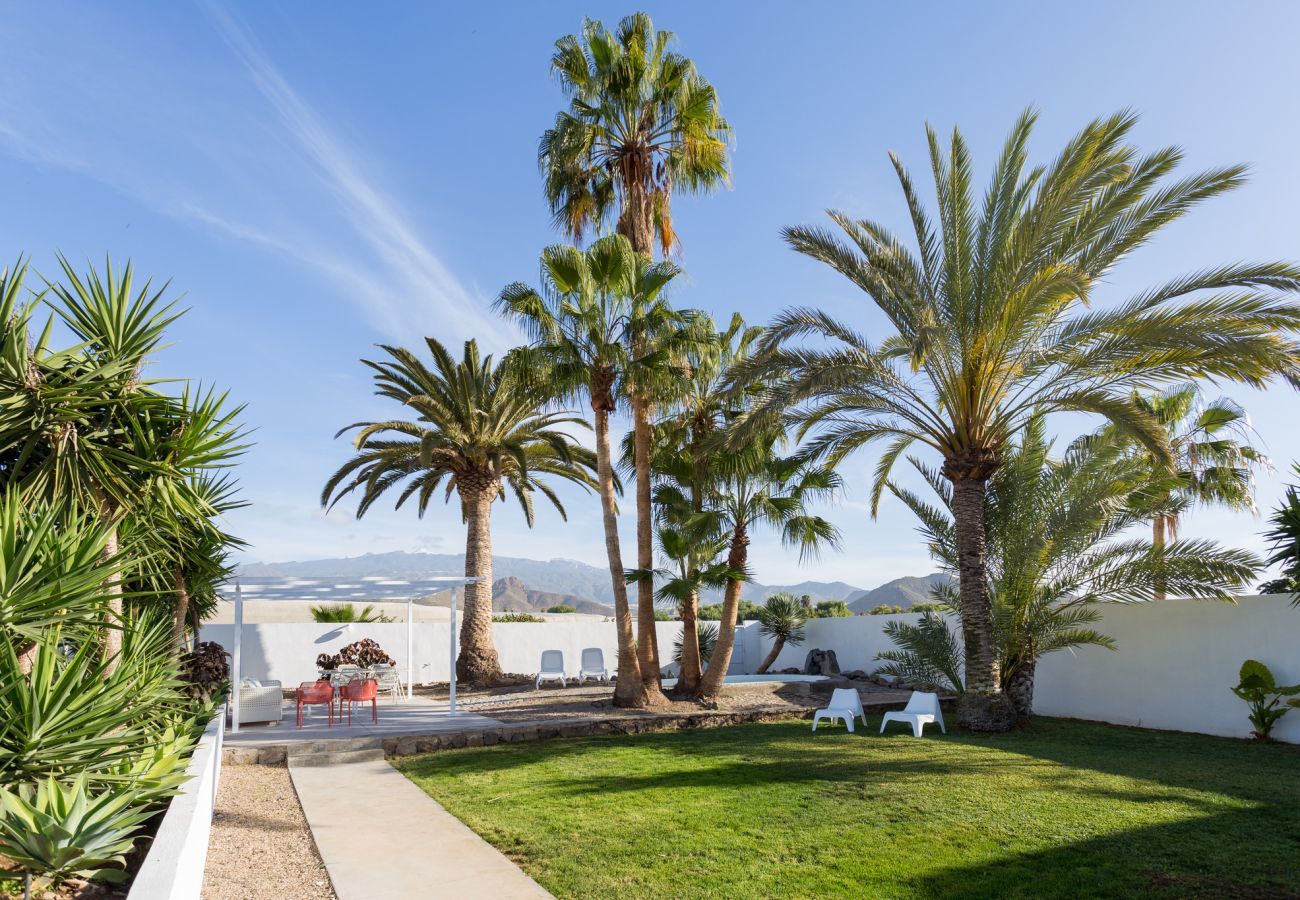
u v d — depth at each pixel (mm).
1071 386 11812
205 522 7863
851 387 12133
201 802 4980
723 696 15617
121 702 5453
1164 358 11000
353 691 12672
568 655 22203
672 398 13898
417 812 7281
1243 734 11367
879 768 8852
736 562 15039
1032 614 12594
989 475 12352
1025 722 12555
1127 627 13203
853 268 12336
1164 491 12305
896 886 4988
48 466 6355
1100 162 10484
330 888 5219
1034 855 5547
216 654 11430
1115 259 11406
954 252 11984
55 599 5043
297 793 8305
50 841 3822
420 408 18375
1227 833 6047
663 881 5160
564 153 15219
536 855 5820
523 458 18719
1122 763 9133
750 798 7453
